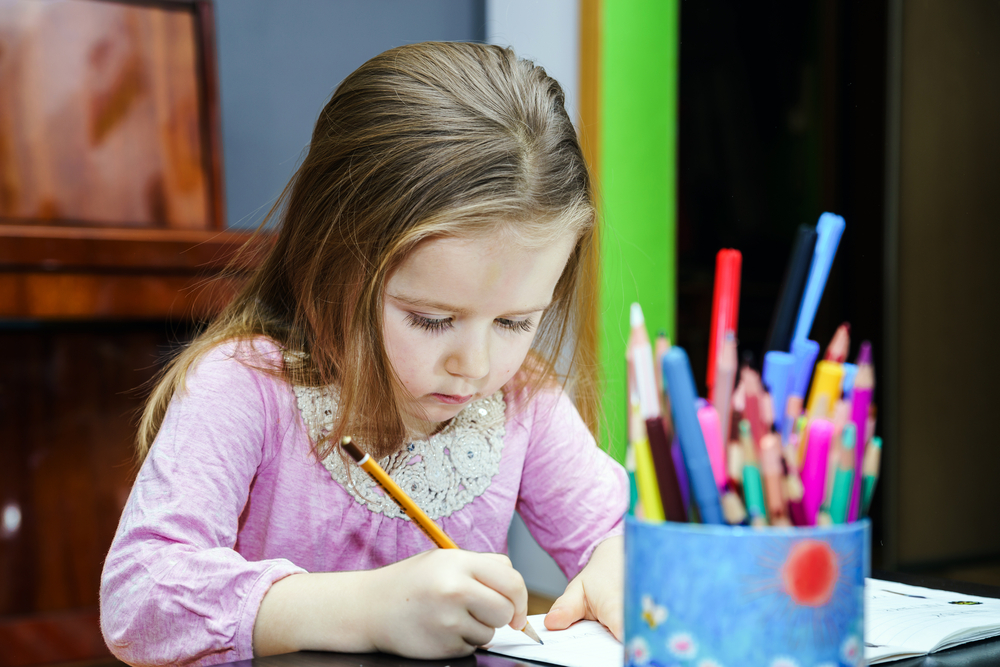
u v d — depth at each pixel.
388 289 0.57
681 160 1.81
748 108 1.63
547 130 0.62
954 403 1.22
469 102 0.61
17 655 1.54
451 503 0.76
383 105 0.62
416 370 0.59
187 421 0.66
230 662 0.50
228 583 0.53
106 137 1.68
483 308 0.56
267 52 1.97
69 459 1.62
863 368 0.36
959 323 1.21
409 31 2.12
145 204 1.70
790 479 0.35
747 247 1.64
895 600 0.59
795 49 1.51
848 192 1.41
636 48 1.80
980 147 1.18
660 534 0.35
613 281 1.74
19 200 1.62
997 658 0.47
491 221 0.55
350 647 0.49
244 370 0.71
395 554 0.75
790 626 0.33
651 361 0.36
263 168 1.97
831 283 1.41
